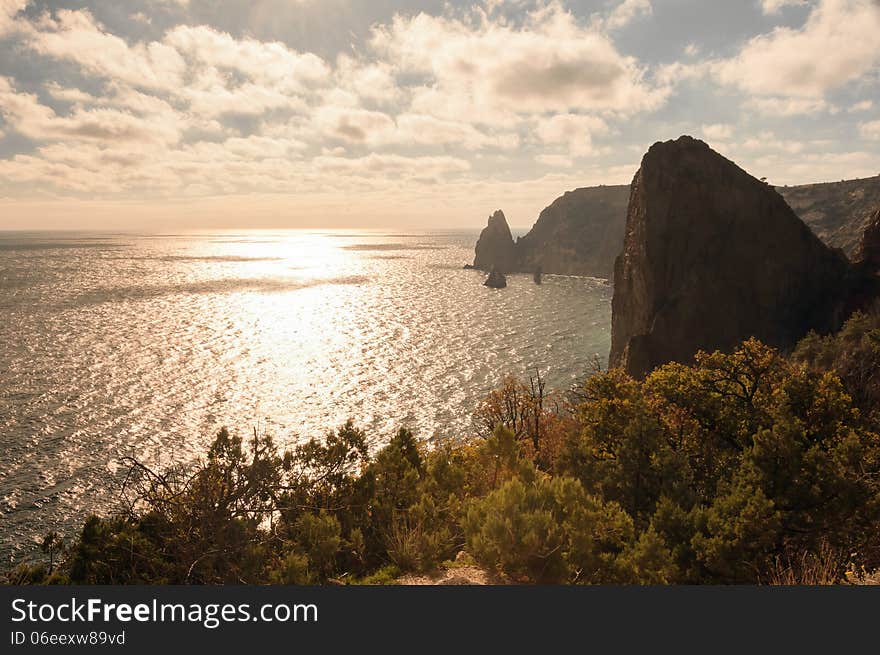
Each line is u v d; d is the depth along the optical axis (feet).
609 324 505.25
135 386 313.32
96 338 440.04
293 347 432.25
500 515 35.04
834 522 50.29
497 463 57.62
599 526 40.91
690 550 47.03
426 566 36.60
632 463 63.82
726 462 77.46
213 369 359.66
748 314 279.90
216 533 38.88
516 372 349.20
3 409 264.72
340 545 42.98
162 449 223.51
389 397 303.07
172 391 306.35
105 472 199.82
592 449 76.64
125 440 231.71
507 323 522.06
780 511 49.78
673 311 277.23
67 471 199.62
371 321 545.03
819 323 274.16
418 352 412.57
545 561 33.35
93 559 40.88
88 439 230.89
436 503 50.49
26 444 223.10
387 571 37.42
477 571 35.83
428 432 250.78
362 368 367.86
